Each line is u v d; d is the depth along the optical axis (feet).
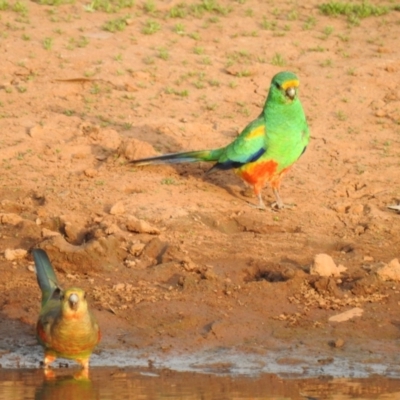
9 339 43.34
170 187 54.95
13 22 72.08
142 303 45.16
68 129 60.23
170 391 38.96
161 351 42.50
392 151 59.36
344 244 50.29
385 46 70.95
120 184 54.75
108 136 59.21
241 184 56.24
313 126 61.52
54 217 51.34
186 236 50.16
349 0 77.51
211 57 69.10
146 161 56.18
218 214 52.75
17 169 56.13
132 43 70.44
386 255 49.24
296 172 57.11
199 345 42.91
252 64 68.08
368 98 64.69
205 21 73.82
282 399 38.29
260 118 53.26
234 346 42.80
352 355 42.24
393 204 54.13
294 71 67.62
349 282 46.78
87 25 72.59
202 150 55.98
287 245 49.88
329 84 66.03
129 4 75.41
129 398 38.32
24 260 48.60
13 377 40.47
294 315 44.60
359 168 57.52
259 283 46.24
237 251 49.08
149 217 51.67
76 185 54.60
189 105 63.62
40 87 64.80
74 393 38.75
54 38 70.38
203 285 46.21
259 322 44.19
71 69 66.64
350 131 61.21
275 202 54.08
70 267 47.80
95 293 45.78
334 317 44.47
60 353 39.81
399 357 42.19
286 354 42.27
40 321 39.96
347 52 70.18
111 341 43.04
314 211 53.36
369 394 38.81
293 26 73.67
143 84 65.41
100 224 50.42
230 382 39.91
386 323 44.14
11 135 59.26
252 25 73.72
